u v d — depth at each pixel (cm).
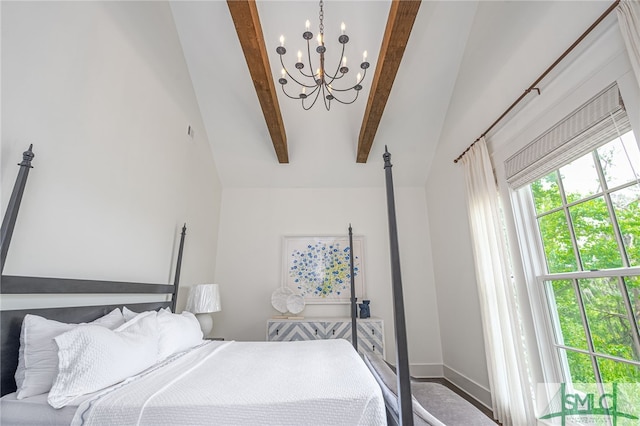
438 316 416
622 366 168
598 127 174
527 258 238
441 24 303
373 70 336
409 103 367
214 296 321
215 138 408
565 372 207
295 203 461
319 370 156
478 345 313
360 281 429
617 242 172
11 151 135
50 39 157
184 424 110
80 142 176
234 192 465
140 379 142
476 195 300
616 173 173
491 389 271
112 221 205
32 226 146
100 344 131
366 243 445
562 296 211
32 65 146
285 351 212
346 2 290
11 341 129
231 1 205
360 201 462
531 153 229
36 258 148
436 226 421
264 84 276
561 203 213
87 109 182
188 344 217
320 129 403
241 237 446
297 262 436
